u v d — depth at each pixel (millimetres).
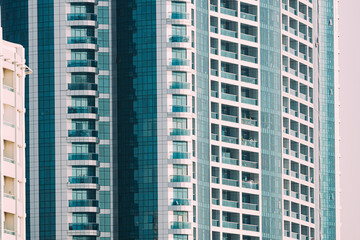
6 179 151375
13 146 152500
